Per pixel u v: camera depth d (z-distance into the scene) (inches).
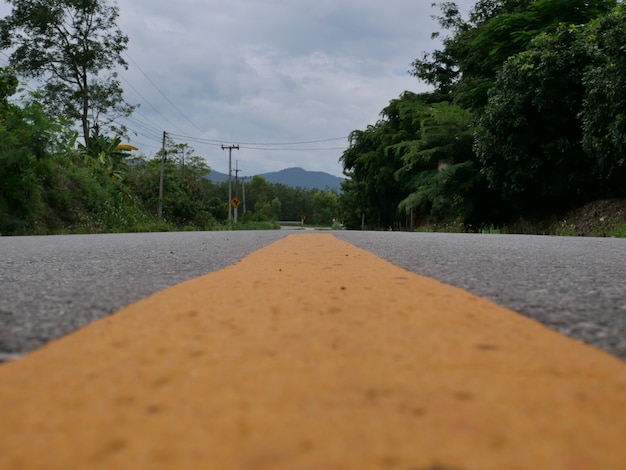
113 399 35.3
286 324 63.7
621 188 622.8
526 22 768.9
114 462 25.4
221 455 26.1
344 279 115.1
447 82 1430.9
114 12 1513.3
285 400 34.9
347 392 36.6
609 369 42.9
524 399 35.0
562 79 592.4
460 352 49.1
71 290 104.1
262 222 2534.5
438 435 28.6
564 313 76.8
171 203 1501.0
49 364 44.9
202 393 36.6
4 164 620.1
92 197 949.2
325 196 5359.3
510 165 669.9
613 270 143.4
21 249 269.9
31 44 1473.9
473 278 122.7
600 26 567.2
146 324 63.8
